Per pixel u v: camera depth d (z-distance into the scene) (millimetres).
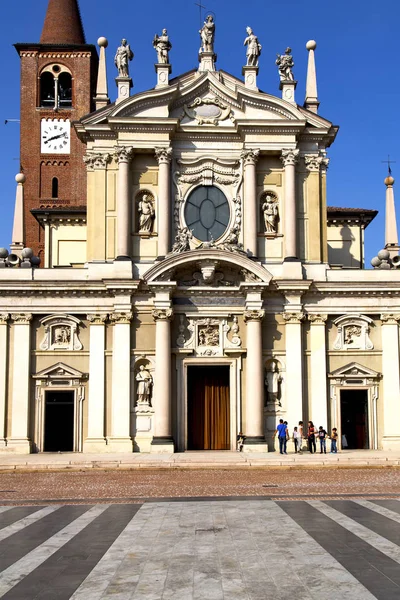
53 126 78812
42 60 79500
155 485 30422
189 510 22422
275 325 47844
